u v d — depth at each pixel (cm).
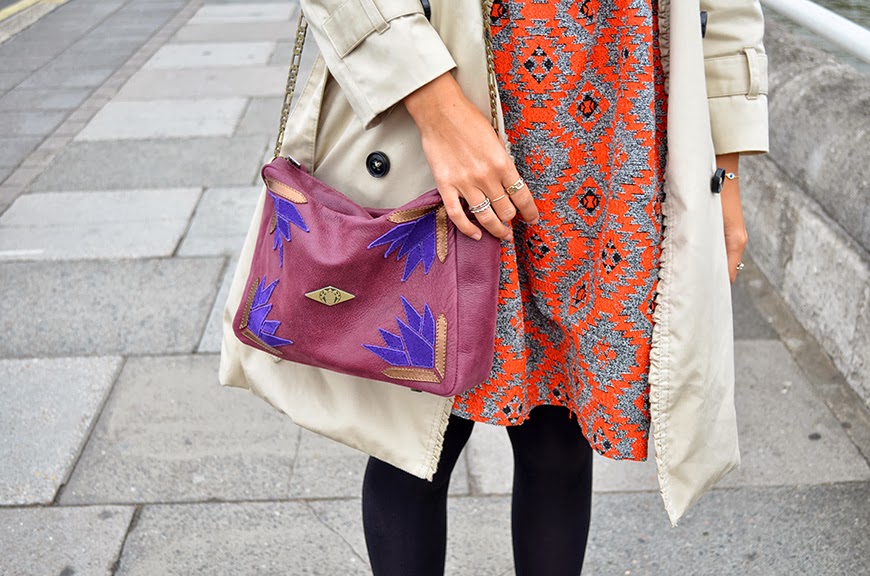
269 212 124
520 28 111
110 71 566
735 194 132
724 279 123
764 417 237
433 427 128
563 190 120
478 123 107
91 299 300
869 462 220
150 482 218
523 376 127
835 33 206
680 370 120
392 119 116
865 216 239
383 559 145
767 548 196
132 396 250
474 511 208
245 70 555
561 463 144
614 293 119
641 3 108
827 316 257
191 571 192
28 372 261
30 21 712
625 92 111
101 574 192
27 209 370
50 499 213
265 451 229
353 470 222
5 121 479
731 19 124
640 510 208
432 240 112
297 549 198
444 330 113
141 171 405
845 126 260
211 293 303
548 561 149
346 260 113
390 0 107
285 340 121
